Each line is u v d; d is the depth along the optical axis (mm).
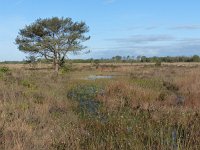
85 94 20531
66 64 50844
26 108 12086
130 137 9078
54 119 11578
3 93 14555
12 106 11969
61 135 9375
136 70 53344
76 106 15469
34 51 50156
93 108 15211
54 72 42375
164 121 11359
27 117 10898
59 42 49281
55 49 49500
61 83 27891
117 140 8852
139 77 32750
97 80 30203
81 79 33562
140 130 9789
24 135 8820
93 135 9820
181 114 12047
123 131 9820
